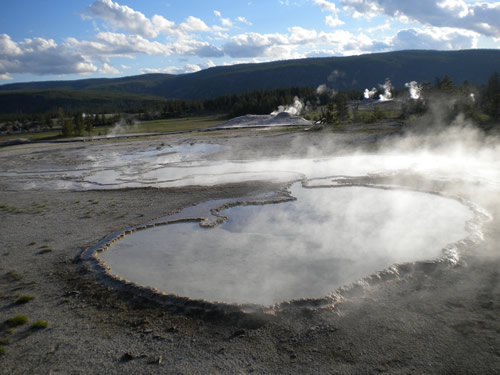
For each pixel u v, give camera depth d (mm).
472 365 5871
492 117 42344
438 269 9281
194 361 6402
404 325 7023
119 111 142375
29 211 18047
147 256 11586
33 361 6582
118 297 8898
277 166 27750
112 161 36438
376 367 5969
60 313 8266
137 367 6312
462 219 13398
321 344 6645
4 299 8992
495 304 7496
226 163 31031
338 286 8945
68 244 12797
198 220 15062
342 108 72000
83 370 6301
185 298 8445
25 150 50469
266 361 6289
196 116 124062
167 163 33031
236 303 8102
